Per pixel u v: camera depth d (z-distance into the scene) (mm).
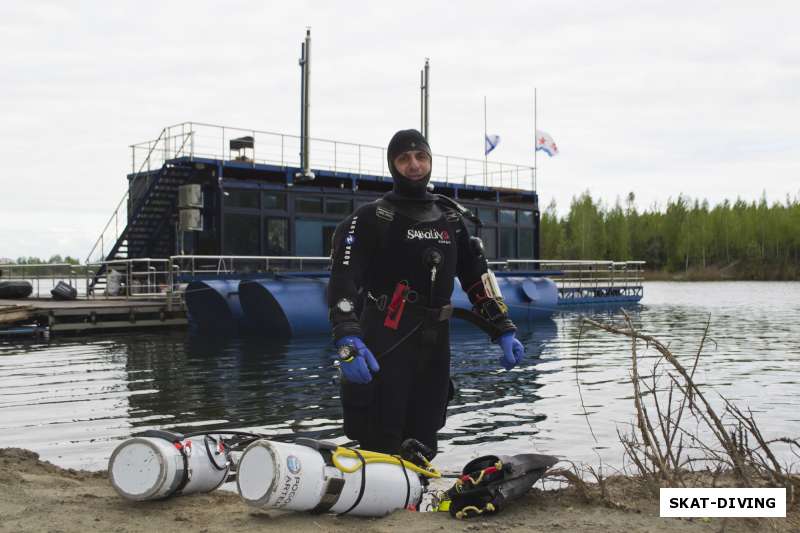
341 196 26047
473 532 3502
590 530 3484
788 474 4273
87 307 20281
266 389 10812
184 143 23906
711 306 33344
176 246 24844
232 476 5371
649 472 4391
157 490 3865
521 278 26938
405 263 4340
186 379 11836
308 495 3525
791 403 9320
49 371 12828
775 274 97750
